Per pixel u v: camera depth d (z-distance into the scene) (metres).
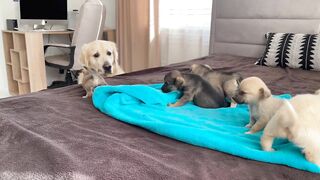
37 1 3.71
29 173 0.68
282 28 2.73
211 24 3.24
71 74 3.45
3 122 1.00
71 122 1.02
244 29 2.98
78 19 3.15
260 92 0.97
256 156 0.77
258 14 2.88
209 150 0.84
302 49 2.21
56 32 3.59
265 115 0.92
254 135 0.91
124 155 0.77
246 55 2.99
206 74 1.44
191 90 1.26
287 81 1.77
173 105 1.24
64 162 0.71
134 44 3.82
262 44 2.89
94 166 0.71
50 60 3.48
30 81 3.47
